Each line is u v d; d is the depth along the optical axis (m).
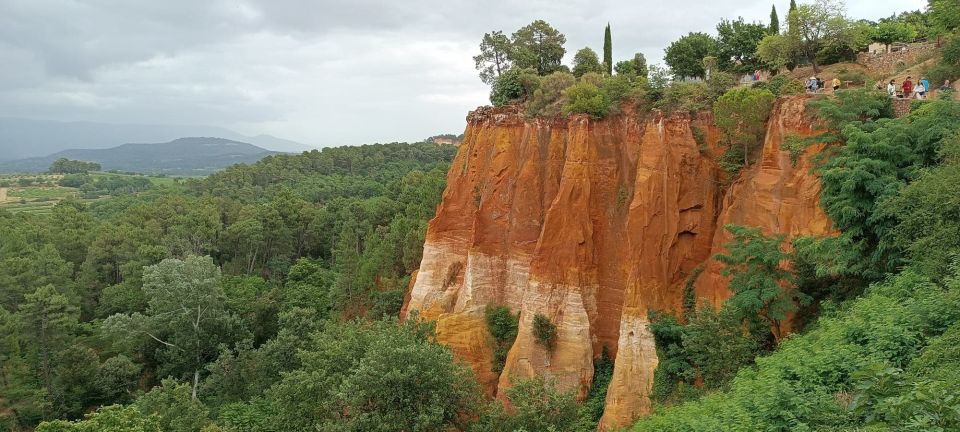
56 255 68.44
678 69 49.53
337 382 33.84
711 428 18.05
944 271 21.80
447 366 30.03
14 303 61.84
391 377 28.19
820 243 26.83
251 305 63.53
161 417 34.31
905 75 38.34
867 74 40.75
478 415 31.31
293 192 122.94
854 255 25.72
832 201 27.17
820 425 15.65
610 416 32.72
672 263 34.81
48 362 55.31
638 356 33.25
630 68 49.88
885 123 27.39
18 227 83.50
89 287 73.69
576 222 37.66
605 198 38.41
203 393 50.91
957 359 16.23
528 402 28.20
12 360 50.12
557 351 36.84
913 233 23.69
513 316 41.19
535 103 43.28
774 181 31.84
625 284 36.19
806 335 24.66
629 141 38.53
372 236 74.56
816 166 29.61
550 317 37.31
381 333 33.88
